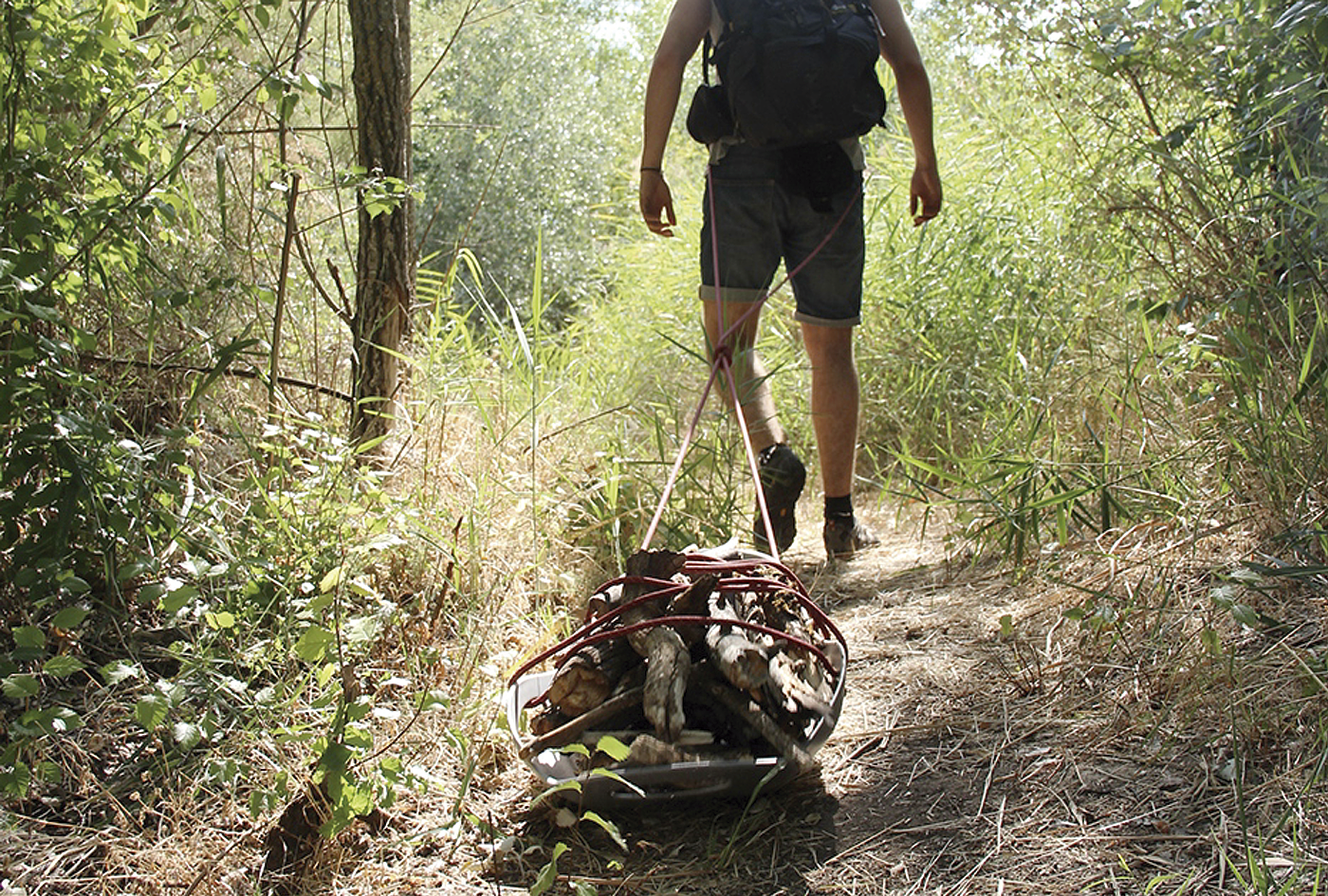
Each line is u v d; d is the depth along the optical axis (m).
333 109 5.39
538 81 10.64
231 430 3.48
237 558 2.83
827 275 4.11
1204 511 3.26
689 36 3.95
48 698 2.61
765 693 2.42
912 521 4.70
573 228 10.72
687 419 5.25
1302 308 3.45
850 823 2.47
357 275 3.95
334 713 2.51
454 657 3.08
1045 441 4.28
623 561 3.88
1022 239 5.52
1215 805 2.28
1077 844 2.26
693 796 2.36
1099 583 3.29
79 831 2.31
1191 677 2.66
